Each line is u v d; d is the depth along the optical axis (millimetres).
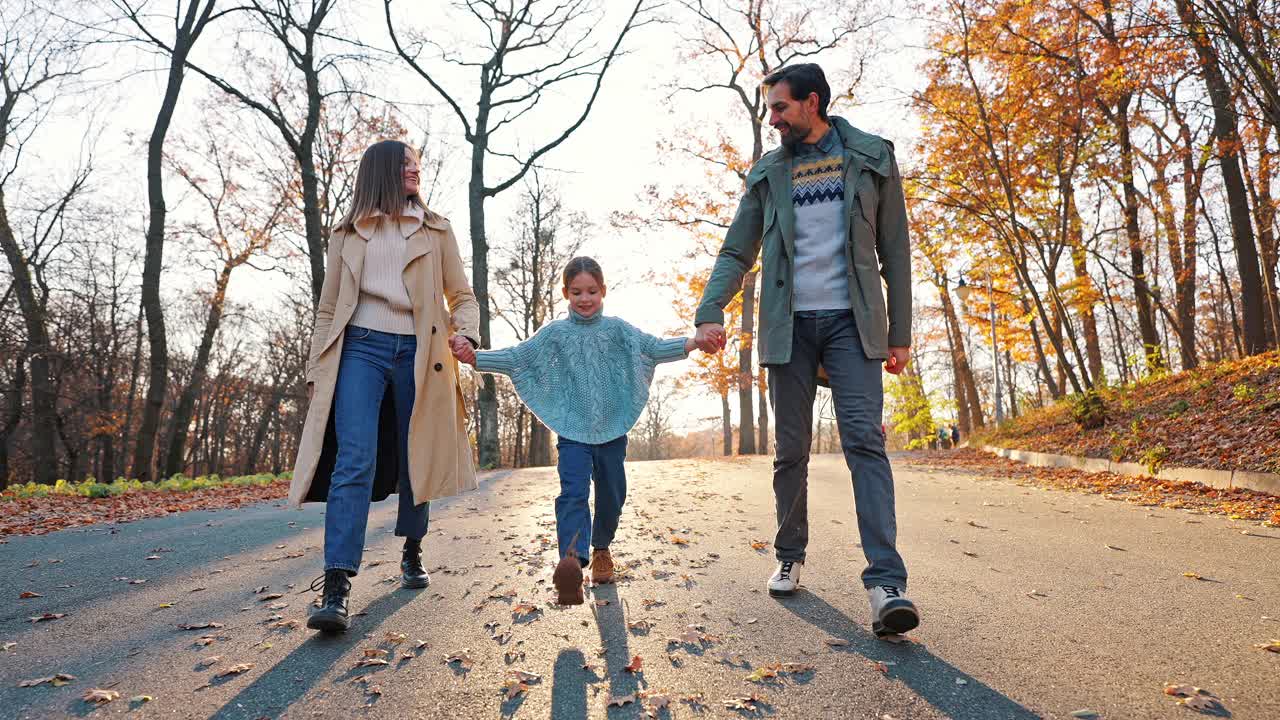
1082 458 10305
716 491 7961
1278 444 6898
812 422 3055
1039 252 15258
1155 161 15664
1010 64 13750
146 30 13984
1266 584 3178
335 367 3051
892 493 2674
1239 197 14305
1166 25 10836
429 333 3197
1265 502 5684
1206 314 25938
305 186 15461
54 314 20406
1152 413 10891
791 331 2865
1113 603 2904
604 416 3287
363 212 3180
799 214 2930
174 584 3684
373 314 3107
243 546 4801
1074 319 22703
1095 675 2105
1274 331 14555
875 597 2469
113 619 3021
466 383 30797
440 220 3393
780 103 2949
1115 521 5207
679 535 4863
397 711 1962
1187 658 2230
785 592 3098
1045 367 18625
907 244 2914
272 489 11172
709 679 2150
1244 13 9977
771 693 2031
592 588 3344
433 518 5973
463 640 2566
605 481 3342
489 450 17250
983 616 2744
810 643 2453
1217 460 7297
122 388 27531
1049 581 3316
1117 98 14031
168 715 1973
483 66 17047
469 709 1969
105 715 1979
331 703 2023
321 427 2969
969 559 3859
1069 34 12984
